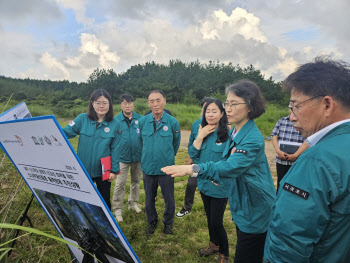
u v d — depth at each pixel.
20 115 1.70
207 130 2.43
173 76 50.59
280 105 33.34
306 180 0.85
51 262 2.18
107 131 2.69
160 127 2.99
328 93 0.88
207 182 2.29
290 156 3.27
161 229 3.22
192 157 2.60
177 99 39.66
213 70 53.78
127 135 3.51
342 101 0.88
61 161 1.14
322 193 0.81
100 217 1.21
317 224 0.82
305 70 0.93
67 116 24.94
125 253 1.30
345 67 0.91
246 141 1.59
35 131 1.12
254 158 1.57
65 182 1.23
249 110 1.65
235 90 1.63
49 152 1.16
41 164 1.27
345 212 0.80
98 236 1.38
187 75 50.81
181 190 4.73
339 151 0.83
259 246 1.69
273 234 0.94
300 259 0.84
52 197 1.42
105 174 2.64
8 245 1.82
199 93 42.06
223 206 2.33
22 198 2.56
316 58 0.97
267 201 1.64
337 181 0.80
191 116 17.33
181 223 3.38
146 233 3.07
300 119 0.96
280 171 3.45
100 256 1.40
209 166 1.49
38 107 27.02
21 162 1.41
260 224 1.65
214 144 2.47
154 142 2.97
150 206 3.07
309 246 0.83
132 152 3.49
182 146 9.45
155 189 3.09
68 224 1.54
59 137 1.04
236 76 46.12
